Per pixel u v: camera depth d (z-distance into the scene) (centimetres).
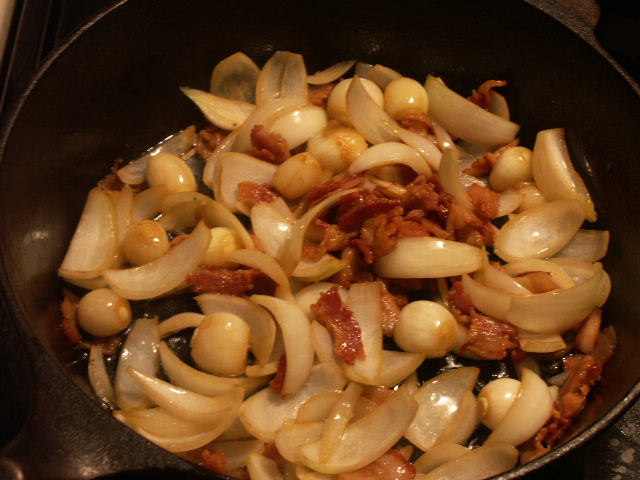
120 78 42
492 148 44
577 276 40
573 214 41
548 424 35
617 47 48
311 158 40
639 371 34
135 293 38
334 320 37
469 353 38
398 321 37
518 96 44
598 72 40
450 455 35
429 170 41
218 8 42
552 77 42
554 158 42
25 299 35
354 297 38
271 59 45
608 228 41
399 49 46
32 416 30
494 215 40
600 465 35
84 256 39
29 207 37
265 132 42
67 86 39
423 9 43
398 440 35
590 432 31
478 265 39
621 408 32
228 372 37
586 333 38
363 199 39
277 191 41
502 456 34
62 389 30
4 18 43
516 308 37
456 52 45
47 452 29
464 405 36
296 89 45
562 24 40
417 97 44
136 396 36
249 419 35
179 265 39
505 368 38
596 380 37
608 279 39
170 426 35
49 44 45
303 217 39
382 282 39
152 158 42
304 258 39
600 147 41
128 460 29
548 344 37
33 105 37
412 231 39
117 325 38
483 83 45
